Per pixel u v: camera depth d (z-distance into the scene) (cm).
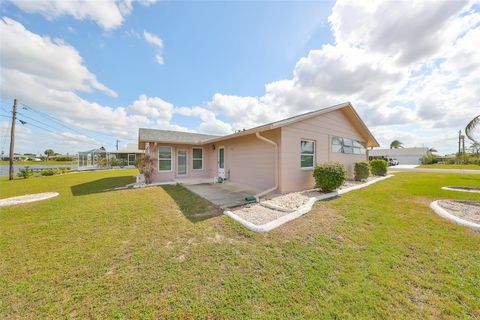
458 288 207
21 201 617
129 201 600
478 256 267
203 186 887
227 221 408
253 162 822
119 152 2853
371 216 426
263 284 218
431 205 494
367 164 966
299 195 600
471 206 483
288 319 173
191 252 288
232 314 179
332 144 884
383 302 189
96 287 215
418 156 3875
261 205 538
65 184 1034
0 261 270
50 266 257
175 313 180
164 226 389
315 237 332
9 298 201
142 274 238
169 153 1088
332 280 223
